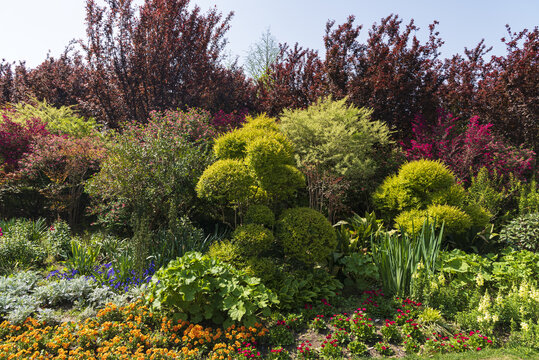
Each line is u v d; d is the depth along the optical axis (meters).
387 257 5.33
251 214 5.84
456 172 8.75
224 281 4.28
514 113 10.87
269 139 6.13
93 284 5.01
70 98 16.19
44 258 6.53
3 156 9.85
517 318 4.33
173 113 9.04
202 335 3.91
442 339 4.07
